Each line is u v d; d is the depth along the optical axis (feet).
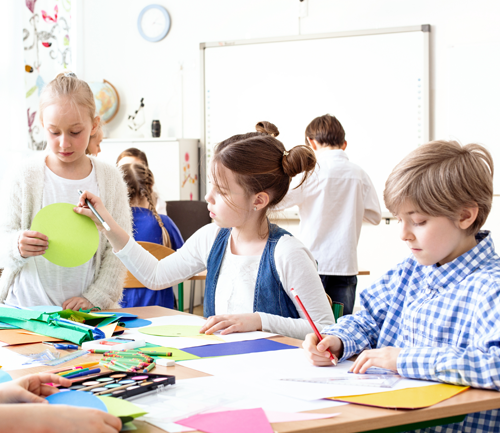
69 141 4.61
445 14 12.92
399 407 2.25
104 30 15.56
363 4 13.44
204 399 2.34
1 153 12.14
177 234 8.80
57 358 3.08
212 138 14.74
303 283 4.25
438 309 3.07
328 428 2.08
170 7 15.03
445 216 2.88
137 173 8.32
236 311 4.38
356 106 13.58
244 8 14.42
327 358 2.99
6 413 1.82
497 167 12.67
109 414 1.92
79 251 4.29
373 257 13.56
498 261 3.03
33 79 12.80
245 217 4.25
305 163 4.34
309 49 13.80
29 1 12.67
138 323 4.15
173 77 15.14
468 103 12.82
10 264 4.38
